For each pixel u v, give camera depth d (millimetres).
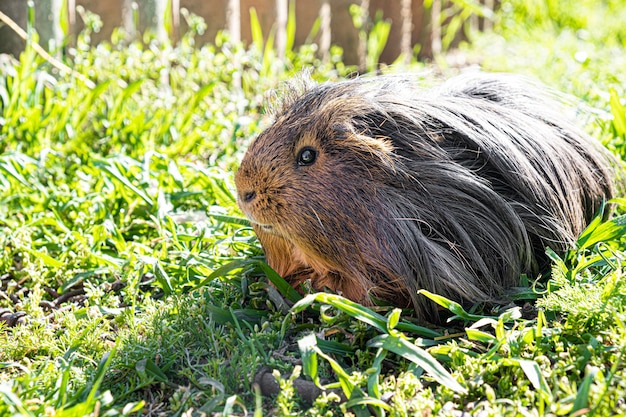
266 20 1064
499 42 1357
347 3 1146
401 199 513
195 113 876
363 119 534
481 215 521
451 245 513
